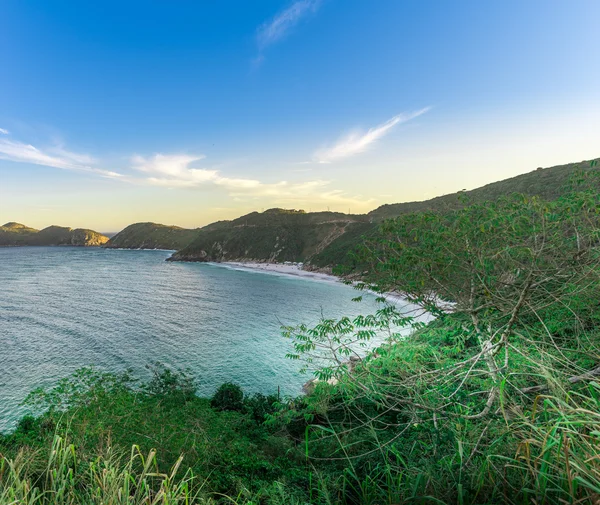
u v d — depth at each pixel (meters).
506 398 3.69
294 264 149.62
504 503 2.60
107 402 12.23
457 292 4.82
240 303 67.56
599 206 3.35
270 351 38.62
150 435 9.00
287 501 4.37
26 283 91.81
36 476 3.26
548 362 3.73
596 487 2.01
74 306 62.66
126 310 59.97
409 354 5.68
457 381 5.00
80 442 5.94
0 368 32.75
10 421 23.33
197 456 8.43
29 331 45.78
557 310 4.82
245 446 10.78
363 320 5.48
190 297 73.94
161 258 199.12
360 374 5.58
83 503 2.61
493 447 3.11
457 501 2.85
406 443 4.92
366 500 3.42
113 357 36.28
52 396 14.63
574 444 2.41
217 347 40.00
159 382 19.25
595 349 4.12
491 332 4.62
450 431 3.89
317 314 57.78
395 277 4.84
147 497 2.67
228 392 20.39
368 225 155.62
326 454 6.22
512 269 4.11
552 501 2.37
